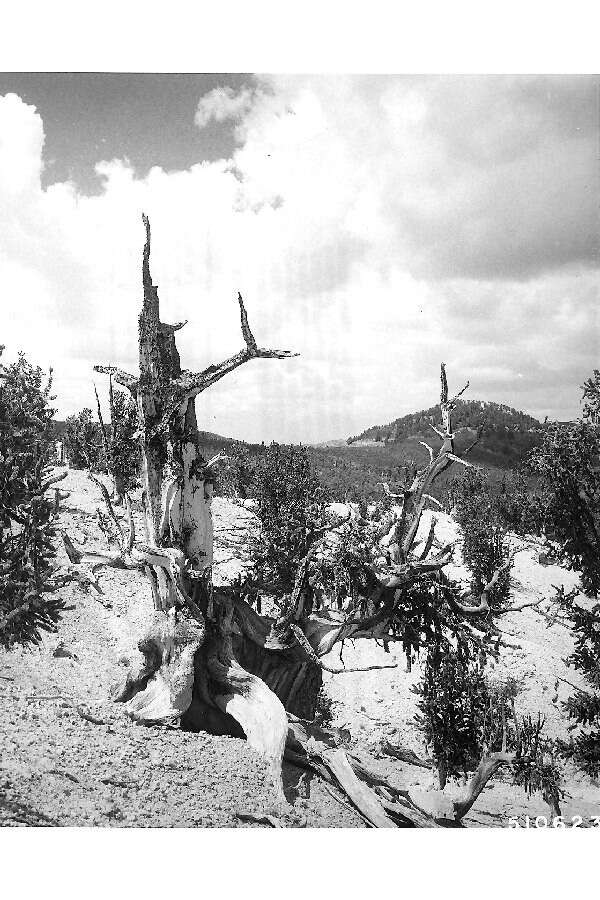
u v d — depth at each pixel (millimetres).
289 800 11938
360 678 21156
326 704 18969
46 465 11797
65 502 20656
